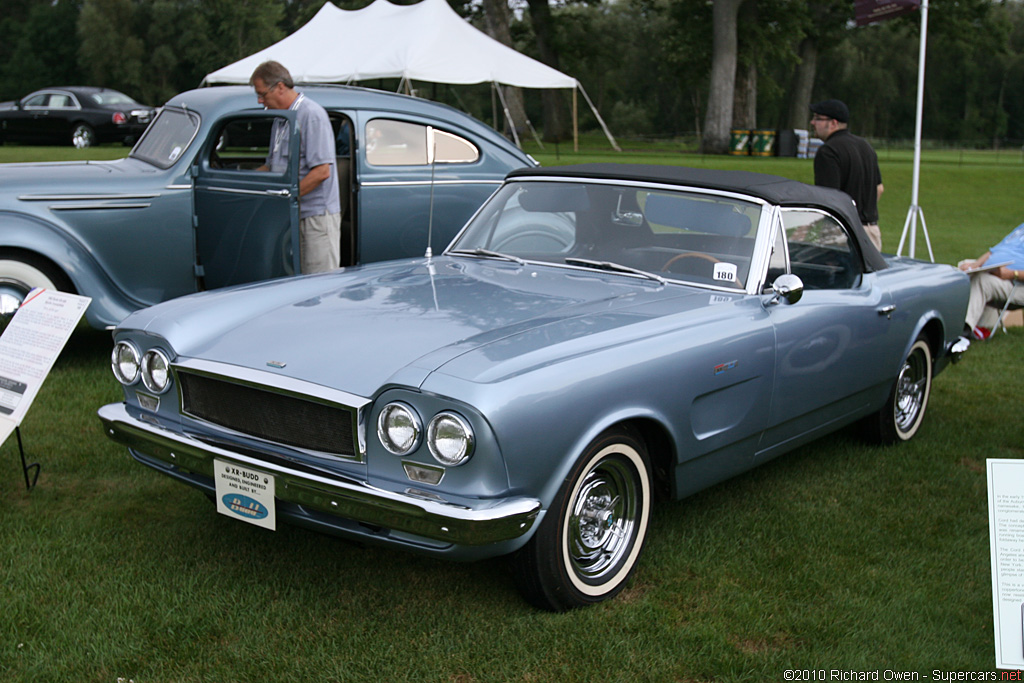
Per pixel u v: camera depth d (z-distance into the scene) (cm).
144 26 5612
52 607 292
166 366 313
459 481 258
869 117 8188
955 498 414
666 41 3984
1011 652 254
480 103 4794
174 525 359
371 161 648
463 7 3691
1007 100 8669
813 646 285
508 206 435
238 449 295
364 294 345
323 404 272
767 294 368
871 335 425
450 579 320
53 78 5734
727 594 315
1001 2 3875
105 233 567
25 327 381
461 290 350
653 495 323
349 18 1803
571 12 4131
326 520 279
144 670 260
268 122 671
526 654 272
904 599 316
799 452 476
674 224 390
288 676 259
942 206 1861
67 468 414
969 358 692
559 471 274
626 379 291
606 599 307
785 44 3844
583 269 391
